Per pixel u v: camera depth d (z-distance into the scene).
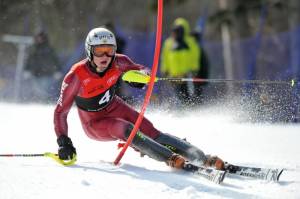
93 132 12.94
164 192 9.49
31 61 34.66
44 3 54.78
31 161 11.72
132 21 58.00
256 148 14.93
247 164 12.44
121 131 11.93
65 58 47.44
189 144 12.02
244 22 38.25
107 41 11.92
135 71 12.31
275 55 41.59
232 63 38.38
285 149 14.88
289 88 19.66
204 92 22.78
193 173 11.01
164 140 12.20
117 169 11.27
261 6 38.31
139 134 11.61
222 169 11.18
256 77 36.53
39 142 14.55
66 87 12.09
